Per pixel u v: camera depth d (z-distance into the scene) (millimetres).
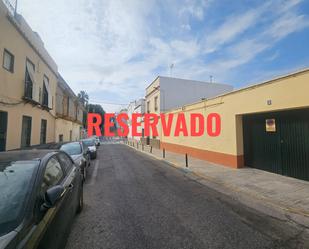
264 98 7902
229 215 4453
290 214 4555
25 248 1722
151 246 3193
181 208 4844
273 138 8289
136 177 8312
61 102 18859
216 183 7301
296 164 7371
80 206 4523
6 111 8352
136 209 4750
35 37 11758
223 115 10430
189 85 21719
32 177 2504
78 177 4410
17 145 9328
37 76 11898
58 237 2504
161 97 20688
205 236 3527
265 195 5703
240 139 9609
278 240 3432
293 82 6809
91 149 14250
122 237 3461
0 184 2367
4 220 1928
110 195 5824
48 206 2299
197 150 13227
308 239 3484
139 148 22656
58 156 3846
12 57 8859
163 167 10883
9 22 8438
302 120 7168
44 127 13750
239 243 3314
